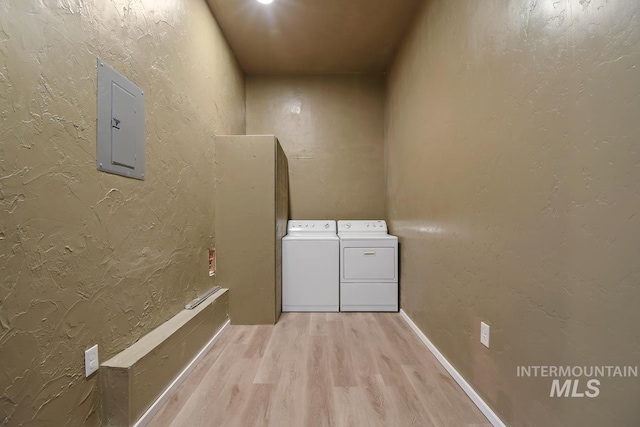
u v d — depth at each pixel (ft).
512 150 3.94
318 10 7.85
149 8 5.01
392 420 4.46
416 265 7.80
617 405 2.63
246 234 8.18
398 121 9.66
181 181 6.16
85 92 3.63
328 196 11.77
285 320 8.59
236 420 4.47
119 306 4.31
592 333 2.84
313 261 9.37
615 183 2.61
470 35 5.00
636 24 2.42
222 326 7.61
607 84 2.66
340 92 11.69
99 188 3.89
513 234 3.93
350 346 6.94
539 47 3.44
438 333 6.35
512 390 3.97
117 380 3.96
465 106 5.18
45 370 3.14
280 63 10.81
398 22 8.36
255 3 7.55
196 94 6.90
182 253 6.23
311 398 4.99
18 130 2.84
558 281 3.22
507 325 4.07
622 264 2.56
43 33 3.08
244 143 8.14
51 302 3.21
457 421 4.44
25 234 2.92
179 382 5.31
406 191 8.77
